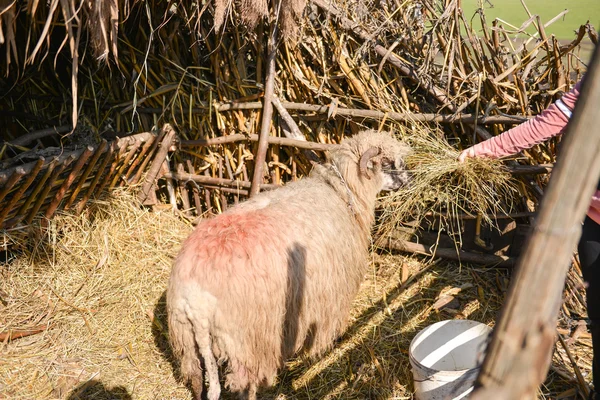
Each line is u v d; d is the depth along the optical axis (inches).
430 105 174.4
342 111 172.6
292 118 181.3
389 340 148.7
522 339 33.6
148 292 164.2
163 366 141.6
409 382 134.7
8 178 143.9
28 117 203.8
